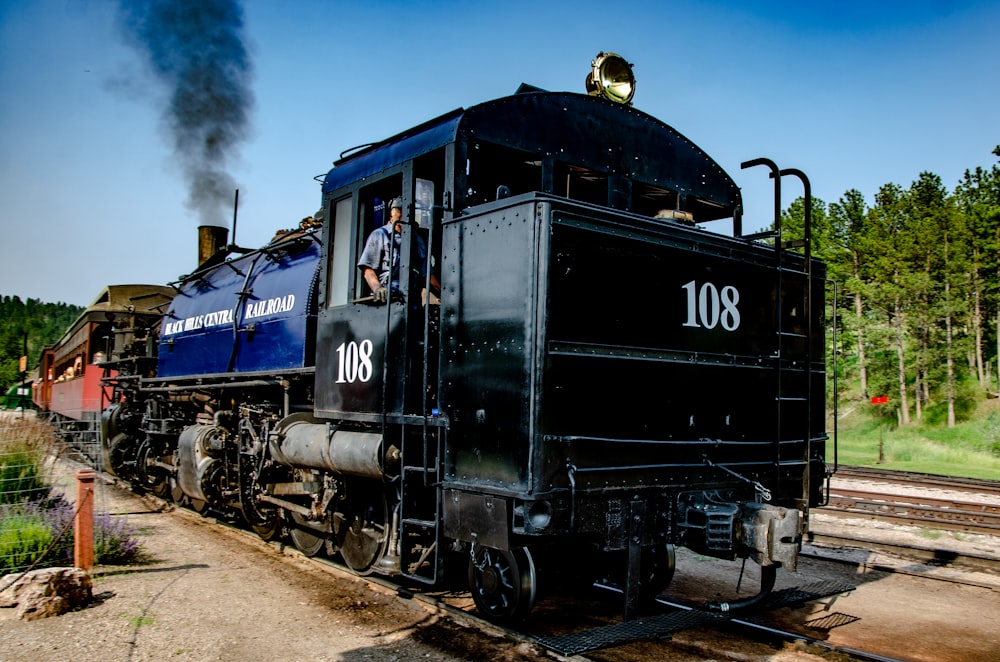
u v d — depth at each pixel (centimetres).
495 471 490
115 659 477
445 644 512
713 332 574
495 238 511
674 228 554
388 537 638
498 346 497
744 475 590
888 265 3762
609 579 638
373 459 596
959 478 1574
